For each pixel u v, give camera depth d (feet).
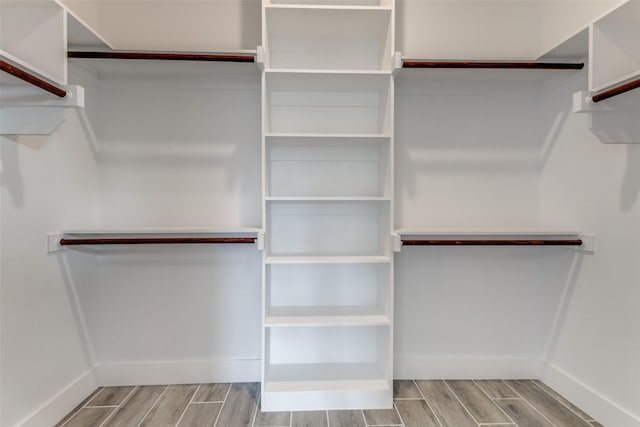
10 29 4.37
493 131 7.00
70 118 5.87
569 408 5.92
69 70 5.83
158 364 6.68
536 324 6.99
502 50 6.95
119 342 6.66
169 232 5.87
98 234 5.88
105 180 6.70
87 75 6.30
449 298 6.98
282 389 5.94
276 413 5.77
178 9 6.72
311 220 6.92
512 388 6.59
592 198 5.78
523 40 6.98
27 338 4.91
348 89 6.71
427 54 6.93
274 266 6.89
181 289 6.74
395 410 5.87
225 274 6.79
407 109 6.93
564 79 6.39
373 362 6.97
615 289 5.33
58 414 5.47
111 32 6.64
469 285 6.99
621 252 5.24
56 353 5.48
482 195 7.02
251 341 6.84
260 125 6.85
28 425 4.89
